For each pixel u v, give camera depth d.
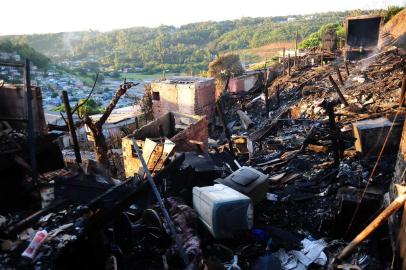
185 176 8.22
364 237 5.04
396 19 28.52
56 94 62.69
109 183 6.29
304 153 11.20
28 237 4.55
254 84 30.66
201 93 23.30
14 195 5.31
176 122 15.83
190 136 13.92
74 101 56.66
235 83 29.50
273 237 6.84
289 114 18.59
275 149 13.15
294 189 8.90
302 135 13.74
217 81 31.72
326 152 10.91
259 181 7.94
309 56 31.11
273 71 30.80
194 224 6.66
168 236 6.31
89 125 10.96
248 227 6.68
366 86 17.39
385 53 22.41
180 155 7.95
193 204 7.21
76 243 4.60
